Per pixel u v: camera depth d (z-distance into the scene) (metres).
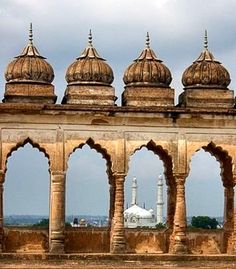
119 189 17.62
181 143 17.83
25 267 16.84
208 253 18.92
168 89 18.00
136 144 17.69
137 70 18.02
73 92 17.73
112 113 17.52
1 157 17.25
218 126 17.97
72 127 17.52
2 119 17.28
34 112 17.31
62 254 17.12
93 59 18.00
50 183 17.53
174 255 17.44
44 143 17.39
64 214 17.41
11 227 18.56
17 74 17.61
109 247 18.56
